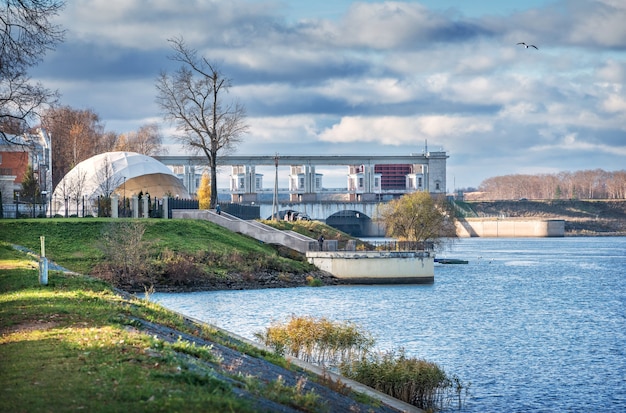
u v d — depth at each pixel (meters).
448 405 39.91
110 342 27.58
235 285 92.94
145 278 88.81
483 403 40.47
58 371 23.44
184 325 39.69
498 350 56.12
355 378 39.97
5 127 61.72
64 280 50.00
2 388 21.55
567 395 42.88
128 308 38.81
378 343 57.69
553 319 74.19
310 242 114.00
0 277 50.28
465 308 80.62
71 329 30.45
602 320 73.75
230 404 20.52
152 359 25.33
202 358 28.95
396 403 36.00
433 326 67.12
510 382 45.62
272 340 45.22
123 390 21.33
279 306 76.50
